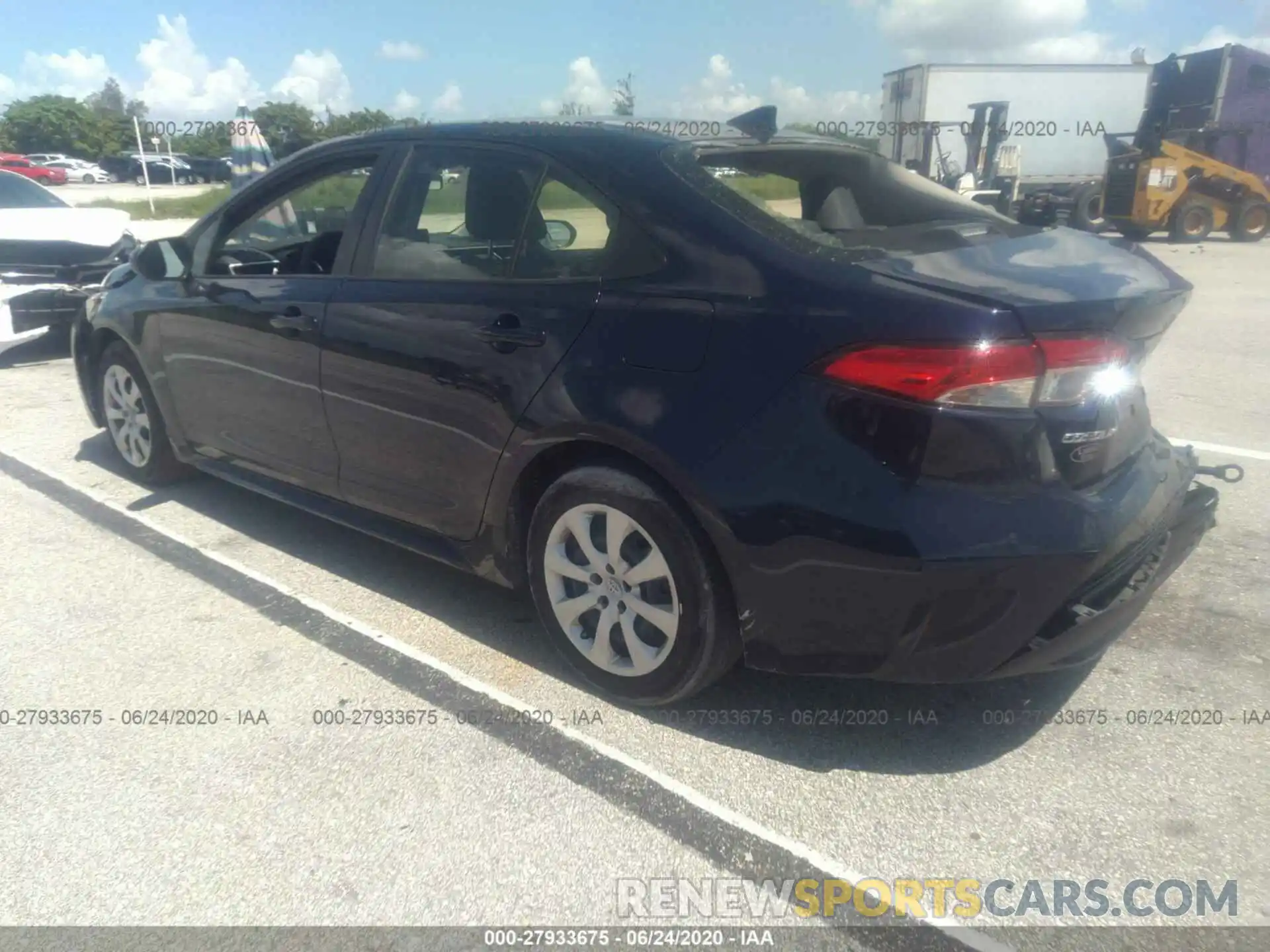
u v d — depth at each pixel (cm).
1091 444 262
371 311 354
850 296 257
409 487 358
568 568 315
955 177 1988
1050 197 1962
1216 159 1875
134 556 434
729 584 283
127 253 871
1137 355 281
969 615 253
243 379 413
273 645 358
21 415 658
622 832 262
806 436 257
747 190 309
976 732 301
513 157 332
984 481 248
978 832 260
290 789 281
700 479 270
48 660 350
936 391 243
